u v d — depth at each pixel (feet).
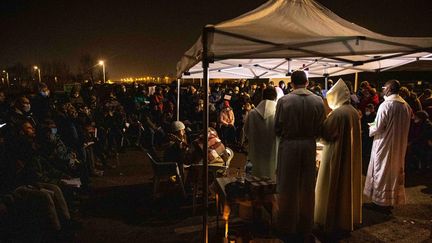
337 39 9.77
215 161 15.56
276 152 13.60
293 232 12.08
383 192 14.85
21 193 12.42
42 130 16.35
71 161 17.94
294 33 9.87
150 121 31.86
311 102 11.89
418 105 22.91
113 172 22.86
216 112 32.40
